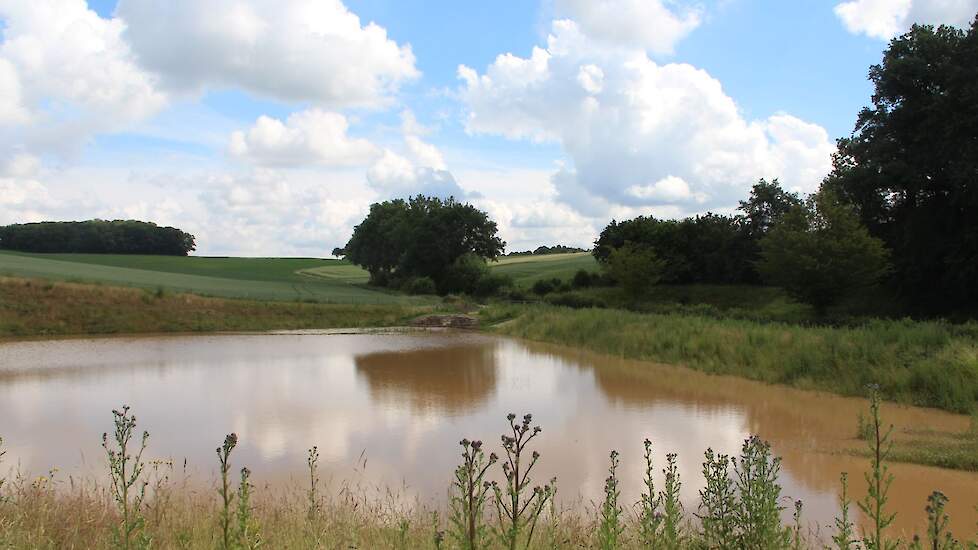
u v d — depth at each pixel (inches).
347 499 354.6
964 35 1542.8
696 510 351.9
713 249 2317.9
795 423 586.6
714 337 1019.3
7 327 1448.1
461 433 550.6
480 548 178.4
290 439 527.2
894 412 623.2
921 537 307.0
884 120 1608.0
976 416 566.6
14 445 499.2
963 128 1433.3
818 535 309.4
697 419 609.0
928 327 837.2
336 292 2704.2
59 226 4714.6
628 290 2183.8
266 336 1553.9
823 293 1499.8
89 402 682.8
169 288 1956.2
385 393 751.7
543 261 4252.0
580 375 899.4
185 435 540.4
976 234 1409.9
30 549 217.6
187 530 241.3
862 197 1648.6
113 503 321.4
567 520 293.3
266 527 261.4
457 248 3097.9
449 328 1833.2
